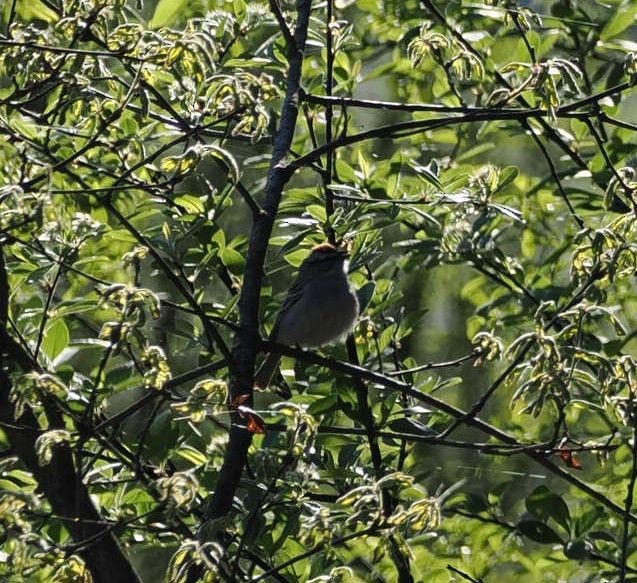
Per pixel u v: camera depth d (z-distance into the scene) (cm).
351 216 1185
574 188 1505
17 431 1023
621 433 1295
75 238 1043
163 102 1049
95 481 1021
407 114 1872
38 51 921
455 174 1352
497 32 1703
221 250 1169
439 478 1722
